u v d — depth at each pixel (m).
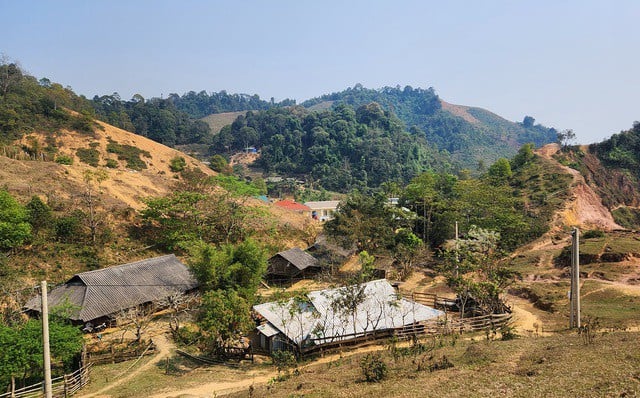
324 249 59.31
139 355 31.94
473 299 39.03
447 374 19.23
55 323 28.31
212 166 127.88
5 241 42.31
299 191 140.50
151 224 60.38
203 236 59.16
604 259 50.59
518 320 35.78
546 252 58.59
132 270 42.06
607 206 91.69
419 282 53.09
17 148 89.94
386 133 189.88
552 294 42.53
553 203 80.88
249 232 63.78
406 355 25.67
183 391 24.84
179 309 42.16
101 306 36.62
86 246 50.03
